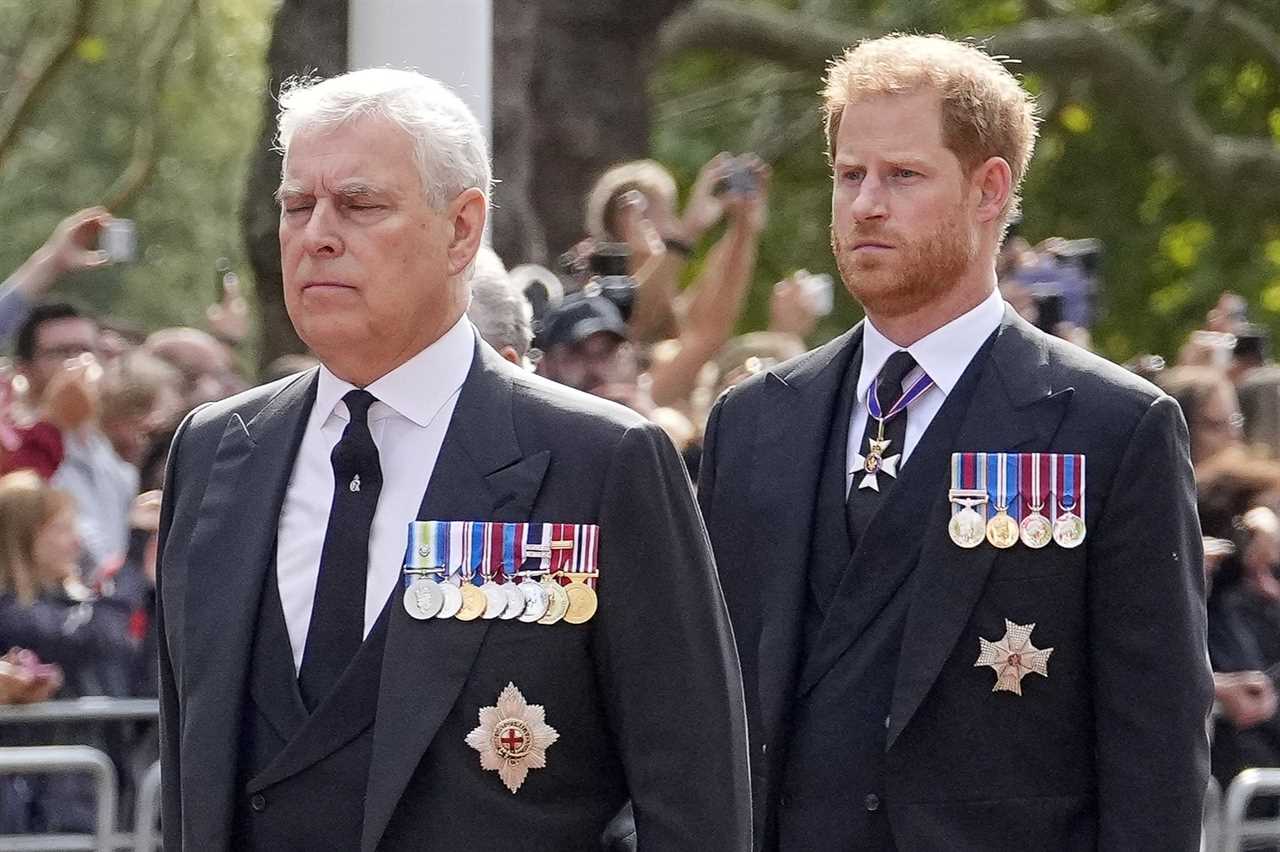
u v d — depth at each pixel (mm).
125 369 25453
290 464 10789
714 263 24172
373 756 10062
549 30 33625
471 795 10148
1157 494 12734
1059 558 12773
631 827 10797
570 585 10336
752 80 60938
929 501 12977
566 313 20031
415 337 10555
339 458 10594
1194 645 12695
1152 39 59031
